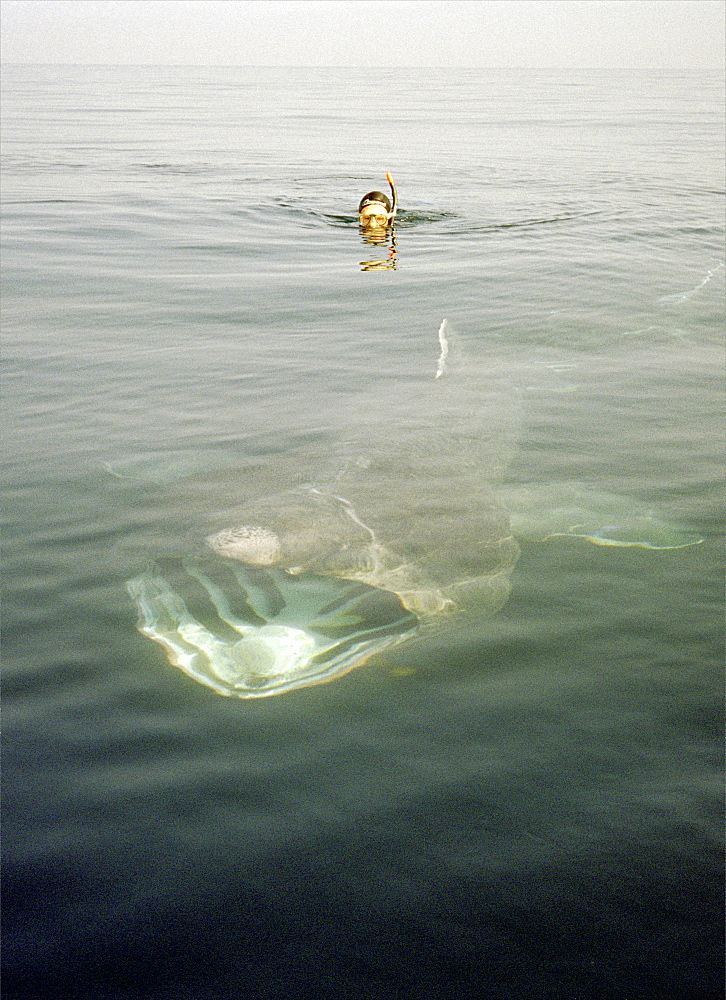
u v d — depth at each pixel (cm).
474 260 1398
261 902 308
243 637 455
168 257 1412
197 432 732
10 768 370
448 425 741
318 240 1566
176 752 381
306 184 2209
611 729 392
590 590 506
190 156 2731
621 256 1418
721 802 348
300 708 408
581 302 1155
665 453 700
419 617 473
